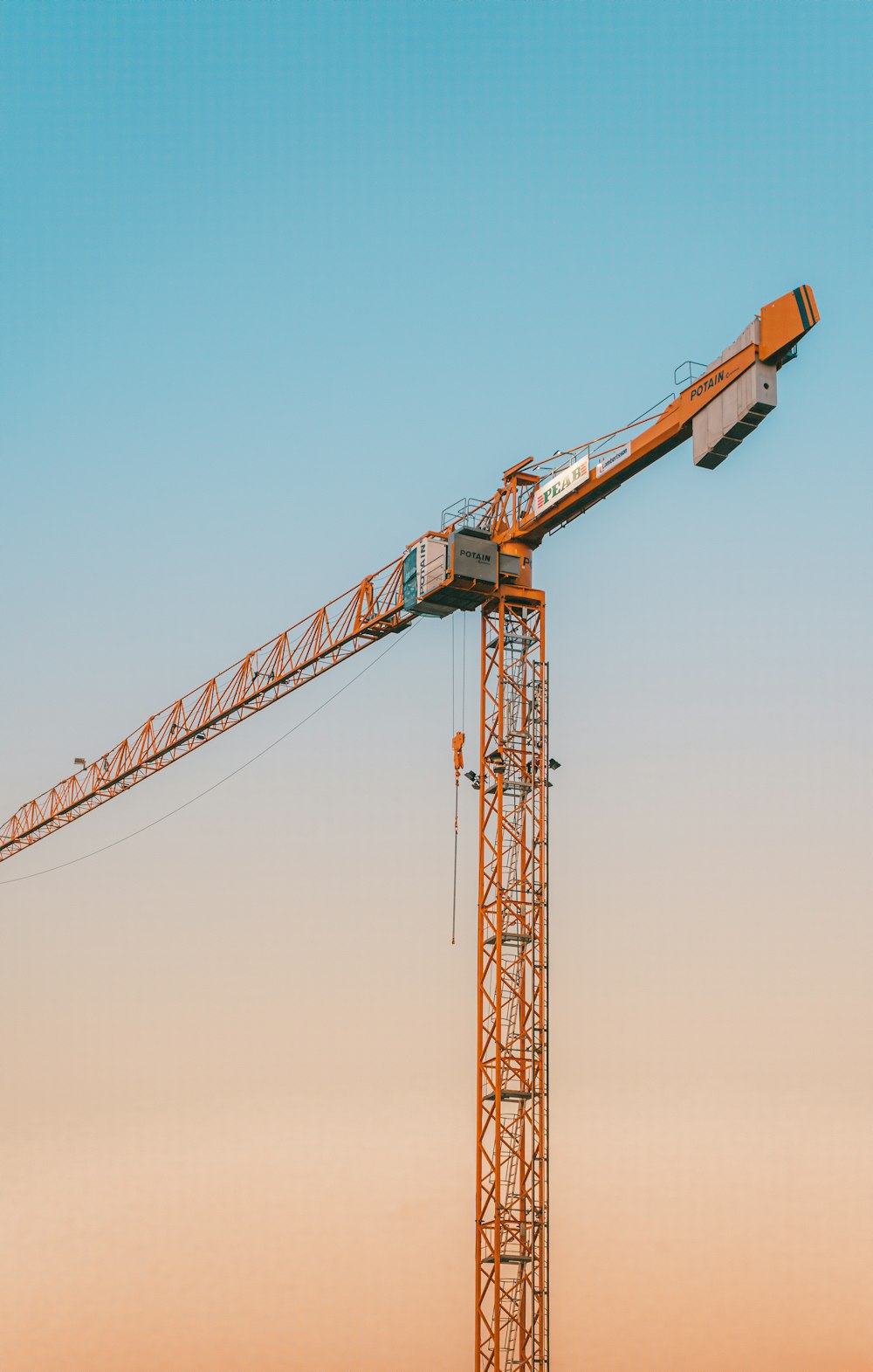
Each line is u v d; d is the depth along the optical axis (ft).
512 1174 377.91
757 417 330.75
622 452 368.89
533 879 390.01
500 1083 376.27
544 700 400.06
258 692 510.99
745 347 332.39
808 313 320.91
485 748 396.37
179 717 551.59
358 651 470.80
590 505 389.19
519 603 405.18
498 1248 368.89
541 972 384.68
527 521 402.52
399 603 437.58
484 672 403.54
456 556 393.29
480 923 385.91
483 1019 381.81
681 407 352.08
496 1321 365.40
